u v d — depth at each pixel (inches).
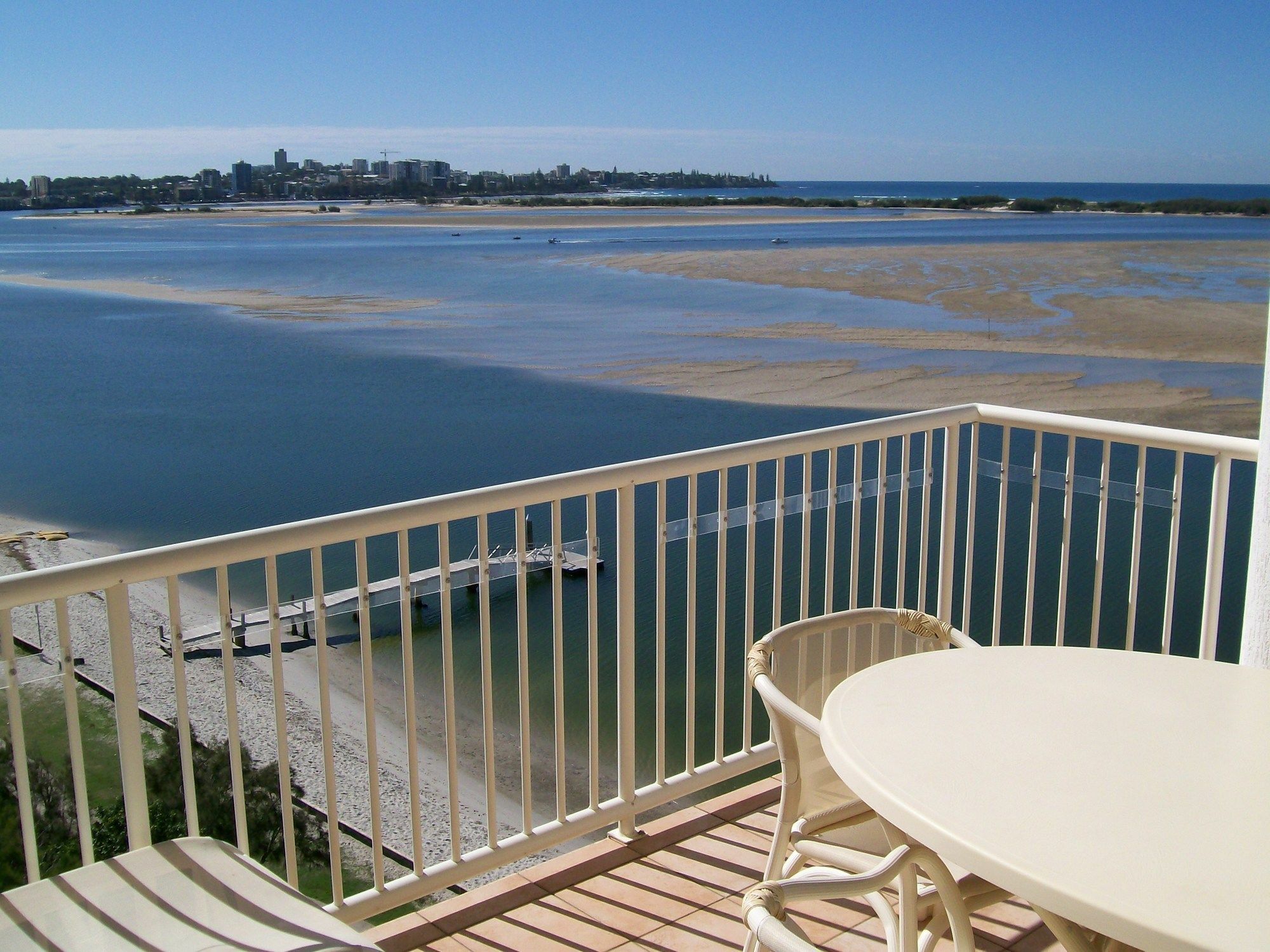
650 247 4156.0
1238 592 592.7
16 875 162.9
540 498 89.0
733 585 650.2
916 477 119.9
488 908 92.7
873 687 62.5
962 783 50.6
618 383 1491.1
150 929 56.6
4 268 3661.4
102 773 334.0
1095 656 67.4
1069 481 114.3
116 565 67.1
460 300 2436.0
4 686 64.7
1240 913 40.5
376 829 83.9
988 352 1545.3
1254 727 57.1
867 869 63.0
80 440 1307.8
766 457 104.7
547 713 525.3
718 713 109.8
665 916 91.5
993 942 86.9
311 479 1116.5
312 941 55.7
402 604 81.8
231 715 74.0
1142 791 49.9
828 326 1882.4
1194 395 1192.8
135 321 2255.2
